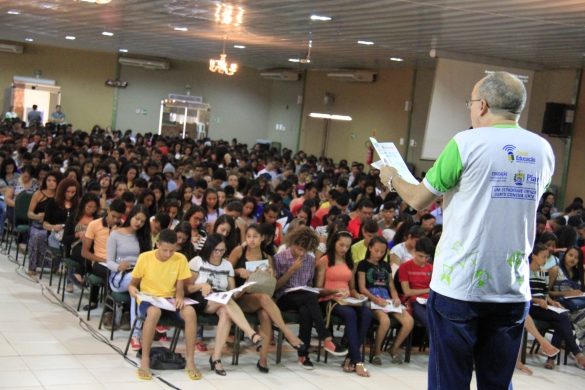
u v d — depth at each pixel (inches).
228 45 640.4
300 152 746.8
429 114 454.3
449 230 86.8
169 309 205.3
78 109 938.7
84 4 454.9
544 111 520.7
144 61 927.7
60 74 927.0
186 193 331.9
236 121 987.3
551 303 271.3
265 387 202.1
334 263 244.5
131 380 195.2
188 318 206.7
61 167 441.4
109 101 949.2
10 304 260.8
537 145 86.4
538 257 270.7
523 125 490.9
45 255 302.4
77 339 228.2
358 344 228.4
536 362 268.2
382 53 550.6
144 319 207.5
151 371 205.2
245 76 979.3
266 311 221.1
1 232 368.2
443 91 454.3
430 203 89.0
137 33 620.4
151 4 419.5
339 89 797.2
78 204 278.8
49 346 217.8
